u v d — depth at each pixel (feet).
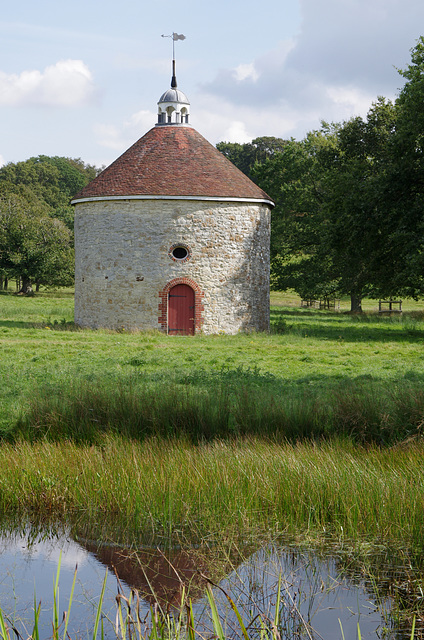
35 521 25.66
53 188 367.25
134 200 97.25
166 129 105.19
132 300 98.32
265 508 25.21
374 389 43.86
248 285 102.27
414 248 98.43
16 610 19.11
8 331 93.91
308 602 19.51
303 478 26.68
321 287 177.78
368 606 19.26
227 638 17.34
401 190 102.27
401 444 32.19
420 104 100.58
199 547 23.11
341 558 21.91
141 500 25.86
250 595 19.88
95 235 100.53
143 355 70.44
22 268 205.67
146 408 36.88
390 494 24.80
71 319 120.26
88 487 27.32
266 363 66.69
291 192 166.71
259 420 36.27
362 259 112.06
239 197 99.60
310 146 169.07
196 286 98.22
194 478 27.30
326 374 58.54
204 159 102.22
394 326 123.85
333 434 34.94
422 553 21.76
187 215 97.66
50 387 43.34
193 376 53.16
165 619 15.35
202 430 35.45
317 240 169.17
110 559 22.44
